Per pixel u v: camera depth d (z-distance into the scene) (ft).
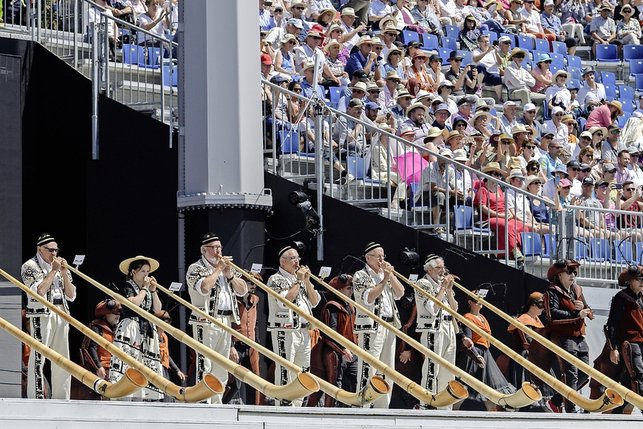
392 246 202.80
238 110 196.34
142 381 135.74
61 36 233.76
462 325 190.08
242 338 160.25
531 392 160.25
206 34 196.54
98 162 218.59
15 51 225.35
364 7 288.71
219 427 134.10
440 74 266.16
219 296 170.40
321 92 239.50
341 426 142.82
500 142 229.45
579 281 211.61
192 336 182.91
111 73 227.61
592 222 215.10
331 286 188.24
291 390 145.79
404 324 199.00
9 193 213.25
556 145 255.70
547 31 329.31
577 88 295.48
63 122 224.74
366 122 220.23
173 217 210.38
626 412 196.34
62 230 223.51
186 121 197.88
